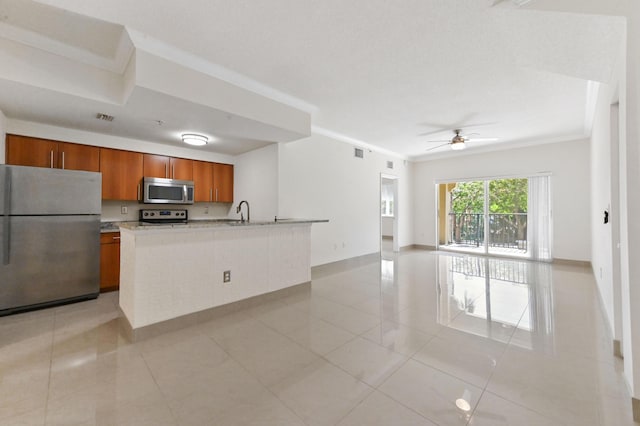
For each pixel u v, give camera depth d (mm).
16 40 2330
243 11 2014
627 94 1558
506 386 1708
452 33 2250
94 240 3400
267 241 3328
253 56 2609
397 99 3588
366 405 1544
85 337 2381
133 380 1770
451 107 3895
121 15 2047
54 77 2506
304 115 3863
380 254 6434
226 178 5301
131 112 3018
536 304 3227
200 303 2717
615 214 2209
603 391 1655
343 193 5578
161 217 4652
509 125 4703
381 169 6594
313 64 2750
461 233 7645
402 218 7426
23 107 2883
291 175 4637
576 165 5371
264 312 2994
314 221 3814
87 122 3355
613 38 1896
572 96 3512
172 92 2568
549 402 1559
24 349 2164
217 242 2865
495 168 6406
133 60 2445
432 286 4031
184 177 4723
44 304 3059
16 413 1467
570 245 5441
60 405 1533
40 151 3385
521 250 6445
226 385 1725
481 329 2547
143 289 2361
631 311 1512
